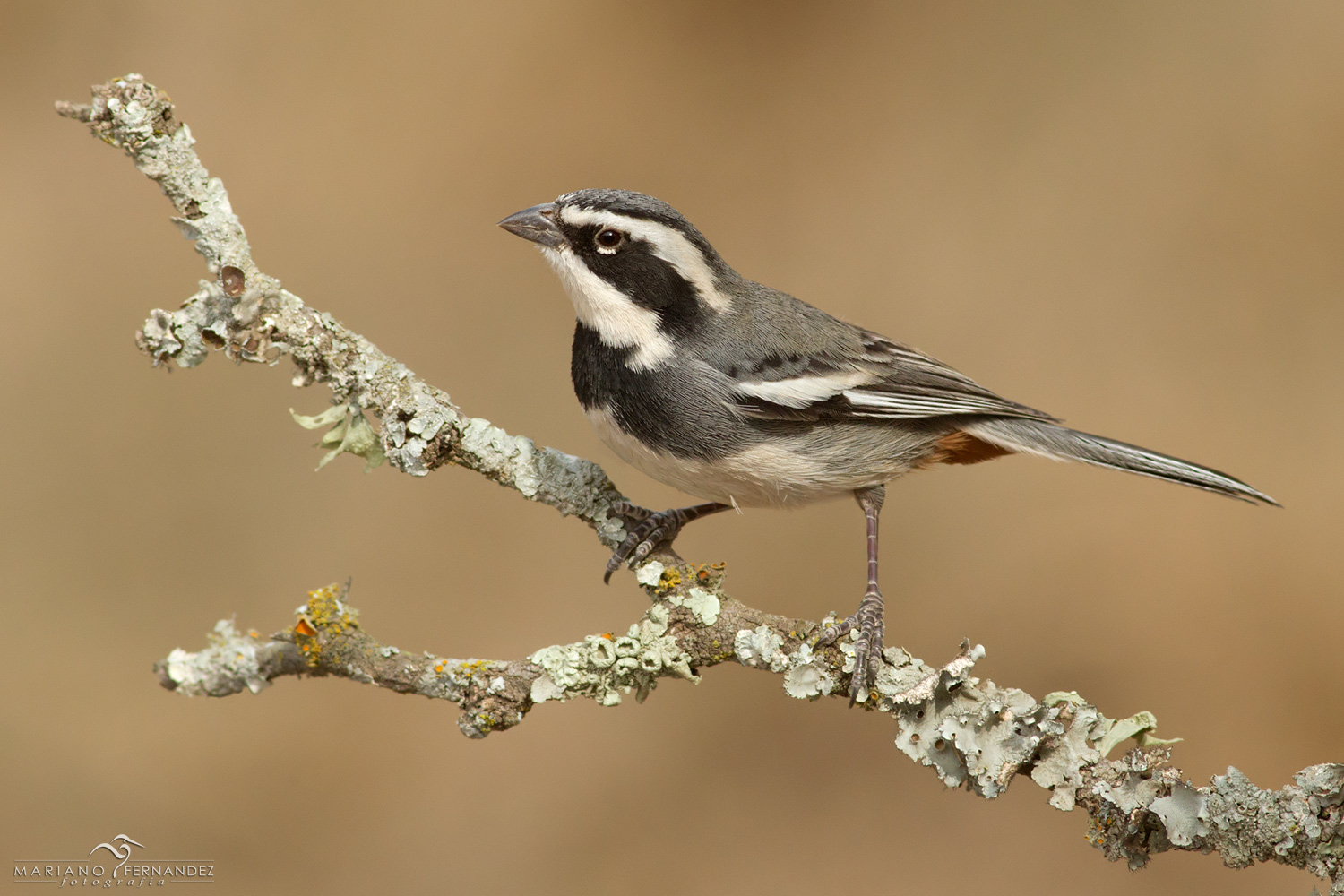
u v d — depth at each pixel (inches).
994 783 305.4
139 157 340.5
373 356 366.3
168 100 343.0
